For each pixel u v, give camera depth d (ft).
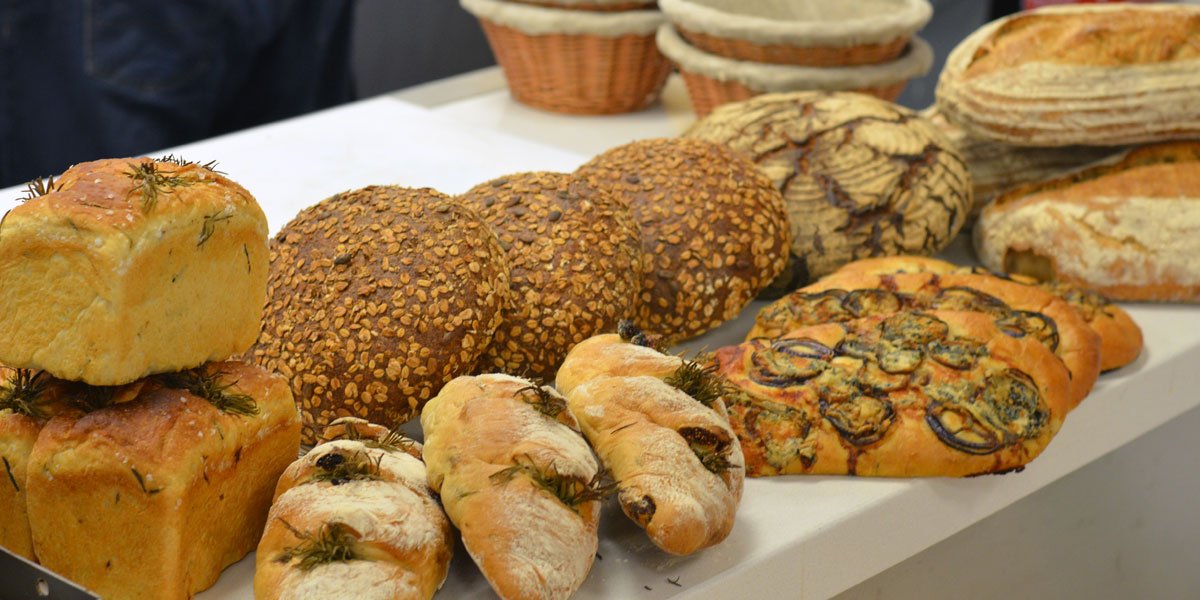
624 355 4.14
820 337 4.61
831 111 5.46
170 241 3.63
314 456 3.85
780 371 4.48
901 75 6.21
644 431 3.93
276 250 4.48
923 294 4.84
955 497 4.43
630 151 5.12
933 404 4.41
